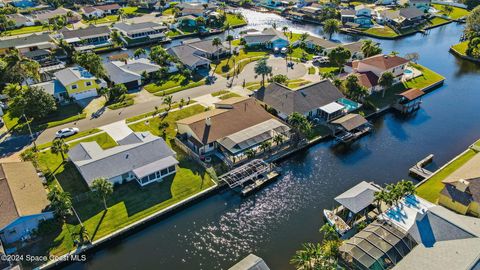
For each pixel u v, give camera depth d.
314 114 92.56
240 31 173.12
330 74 108.69
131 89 108.00
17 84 103.38
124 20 186.38
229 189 68.25
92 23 184.50
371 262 48.03
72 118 90.81
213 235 58.47
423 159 77.12
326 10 190.75
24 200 57.72
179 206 63.09
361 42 140.12
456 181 59.88
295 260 50.44
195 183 68.00
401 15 180.25
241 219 61.69
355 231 57.22
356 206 58.19
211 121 79.56
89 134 83.25
